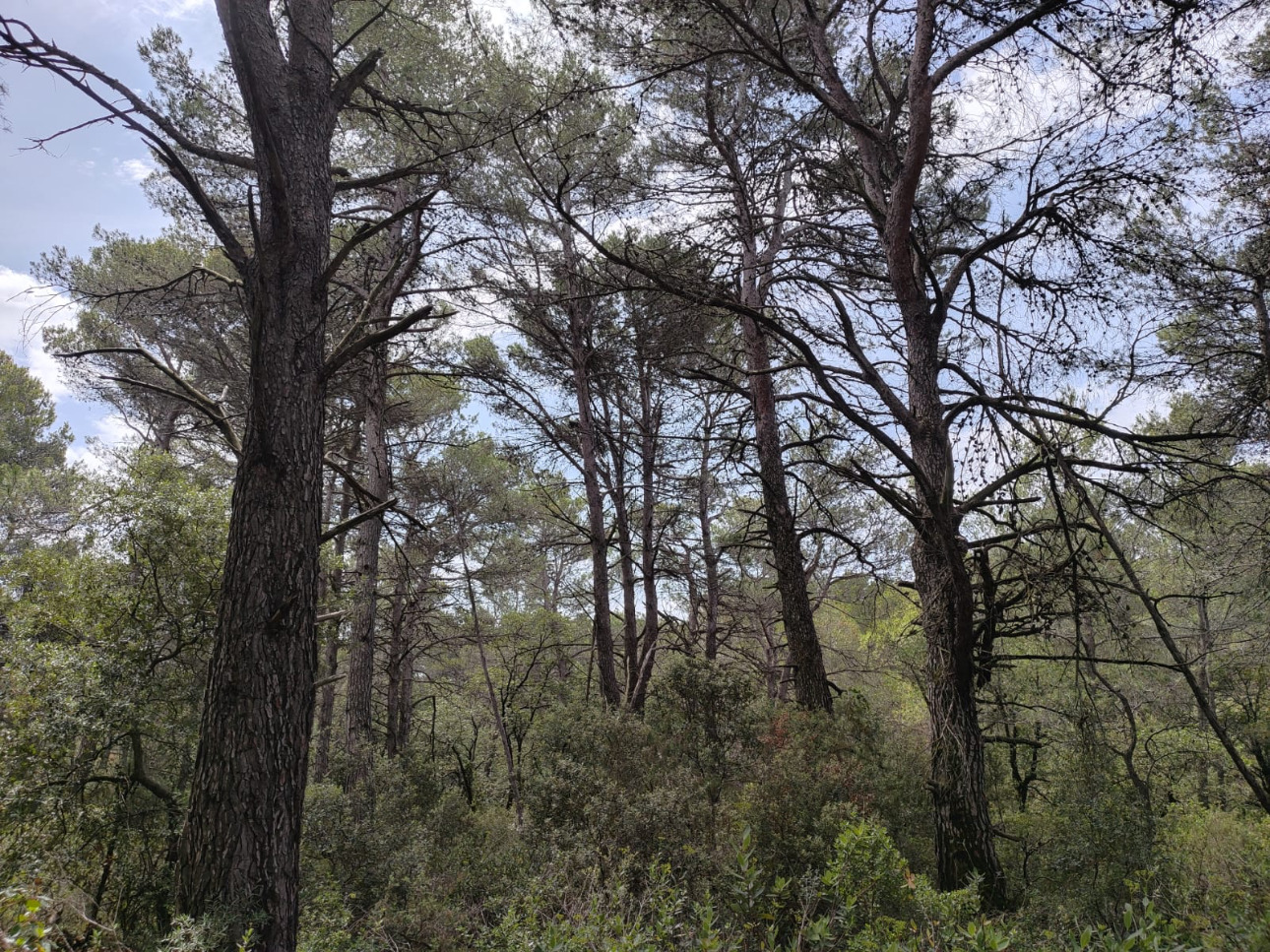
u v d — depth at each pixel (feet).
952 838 22.40
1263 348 26.53
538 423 45.75
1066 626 36.96
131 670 22.50
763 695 37.91
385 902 22.86
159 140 16.51
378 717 59.47
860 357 24.67
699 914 13.79
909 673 49.47
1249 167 25.86
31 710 20.29
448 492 51.60
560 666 65.00
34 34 14.67
